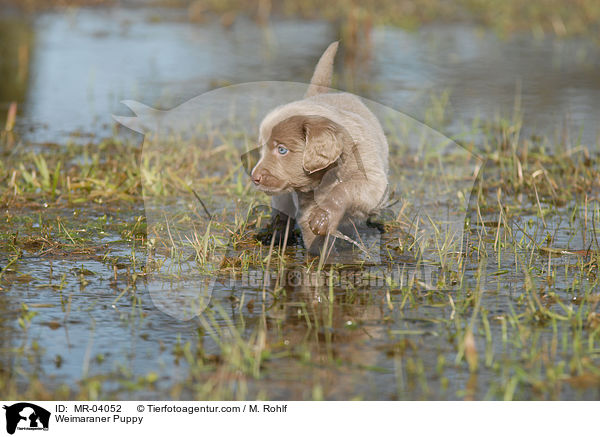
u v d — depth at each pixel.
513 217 20.11
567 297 14.97
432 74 37.66
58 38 45.62
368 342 13.15
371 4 55.25
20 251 17.06
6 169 23.17
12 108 27.31
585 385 11.80
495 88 35.09
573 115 30.73
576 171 22.88
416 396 11.61
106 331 13.53
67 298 14.86
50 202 20.89
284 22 51.88
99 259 17.00
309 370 12.26
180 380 11.99
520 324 13.64
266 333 13.45
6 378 11.96
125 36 46.81
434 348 12.96
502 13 53.62
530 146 26.56
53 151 25.45
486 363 12.42
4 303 14.55
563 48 45.09
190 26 50.12
